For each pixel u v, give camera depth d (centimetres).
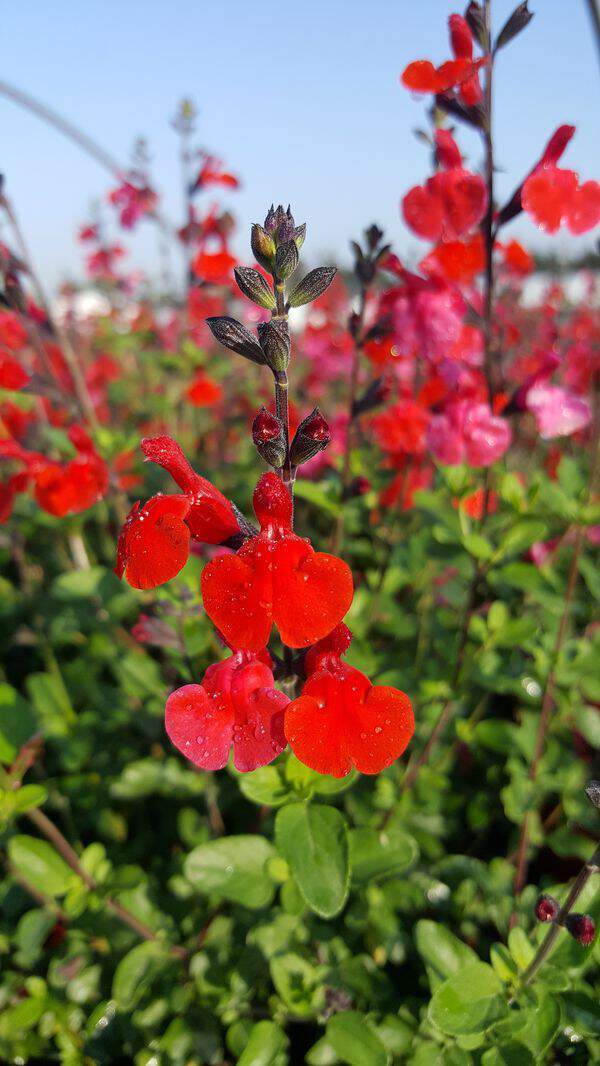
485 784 24
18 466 28
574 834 20
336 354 37
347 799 20
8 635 30
